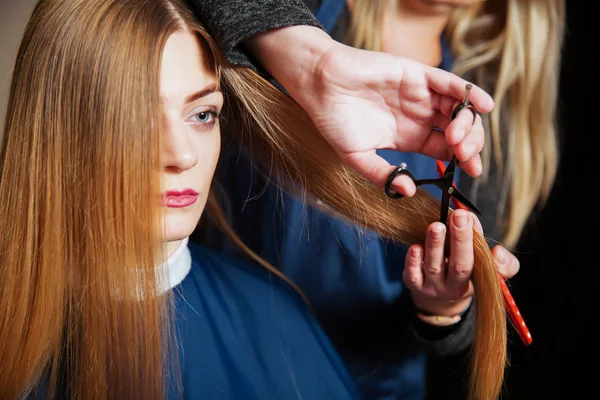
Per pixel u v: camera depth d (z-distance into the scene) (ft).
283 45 2.25
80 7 2.04
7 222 2.18
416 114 2.17
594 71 3.21
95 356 2.15
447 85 2.05
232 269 2.75
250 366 2.49
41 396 2.20
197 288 2.51
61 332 2.21
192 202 2.13
